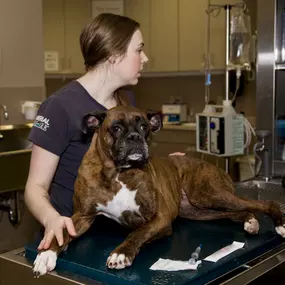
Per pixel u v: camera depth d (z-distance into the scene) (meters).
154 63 5.41
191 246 1.59
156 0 5.30
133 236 1.52
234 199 1.83
